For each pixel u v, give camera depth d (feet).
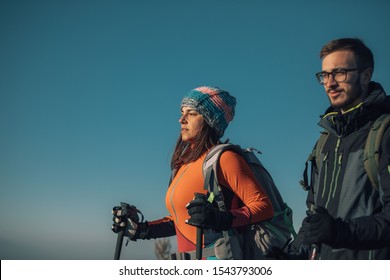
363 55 12.07
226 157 15.80
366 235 10.41
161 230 17.90
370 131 11.44
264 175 16.60
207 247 15.69
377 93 11.75
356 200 11.38
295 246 13.08
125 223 17.44
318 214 10.53
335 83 12.03
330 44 12.22
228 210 15.93
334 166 12.05
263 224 15.84
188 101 16.81
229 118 17.13
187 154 17.10
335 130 12.21
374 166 11.18
